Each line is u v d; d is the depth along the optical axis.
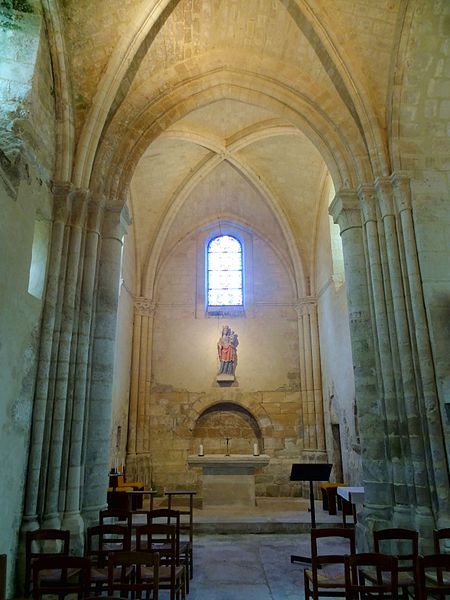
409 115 8.34
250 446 16.03
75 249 7.82
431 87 8.19
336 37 8.29
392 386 7.63
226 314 16.95
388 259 8.06
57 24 7.61
